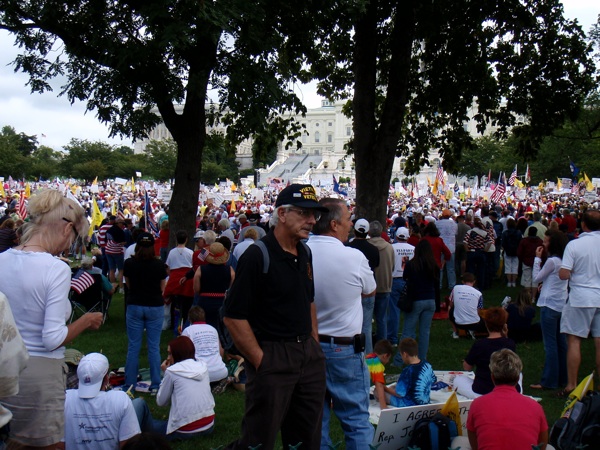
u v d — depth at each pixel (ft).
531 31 54.85
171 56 38.55
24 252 11.73
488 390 20.67
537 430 13.92
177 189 41.16
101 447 15.88
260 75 36.55
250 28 35.73
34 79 41.86
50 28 37.63
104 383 17.75
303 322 11.75
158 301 25.49
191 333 25.26
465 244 50.65
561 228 47.75
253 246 11.44
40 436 11.54
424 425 16.51
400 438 16.76
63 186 155.74
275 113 43.70
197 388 20.39
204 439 20.24
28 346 11.48
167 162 323.37
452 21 52.13
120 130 41.75
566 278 23.29
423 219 57.98
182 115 40.96
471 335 34.65
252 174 422.41
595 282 23.13
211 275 28.81
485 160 268.21
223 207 102.99
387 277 30.37
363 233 27.22
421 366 20.94
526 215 80.48
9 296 11.43
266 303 11.42
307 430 11.93
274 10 38.55
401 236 34.91
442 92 55.57
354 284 15.28
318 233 15.79
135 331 25.41
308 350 11.76
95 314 12.42
